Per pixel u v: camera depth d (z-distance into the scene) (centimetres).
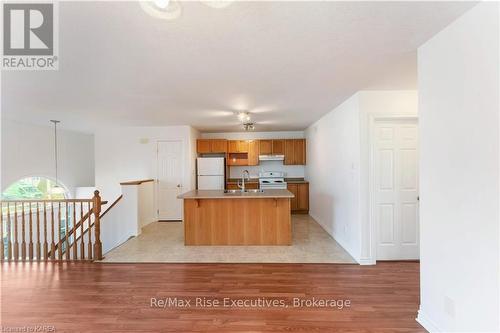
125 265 335
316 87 307
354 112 340
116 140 605
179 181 600
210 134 723
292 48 202
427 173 196
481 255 148
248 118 471
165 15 154
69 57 213
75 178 643
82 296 253
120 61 223
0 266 334
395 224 338
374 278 288
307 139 663
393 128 336
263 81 282
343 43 195
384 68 246
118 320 212
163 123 559
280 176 696
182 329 200
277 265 331
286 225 422
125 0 140
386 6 148
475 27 149
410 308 228
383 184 337
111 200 605
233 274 304
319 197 548
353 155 348
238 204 427
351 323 207
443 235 179
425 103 197
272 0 140
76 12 151
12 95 321
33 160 536
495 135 138
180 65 234
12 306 235
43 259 355
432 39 188
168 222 592
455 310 169
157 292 260
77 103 367
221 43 193
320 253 374
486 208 144
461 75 161
